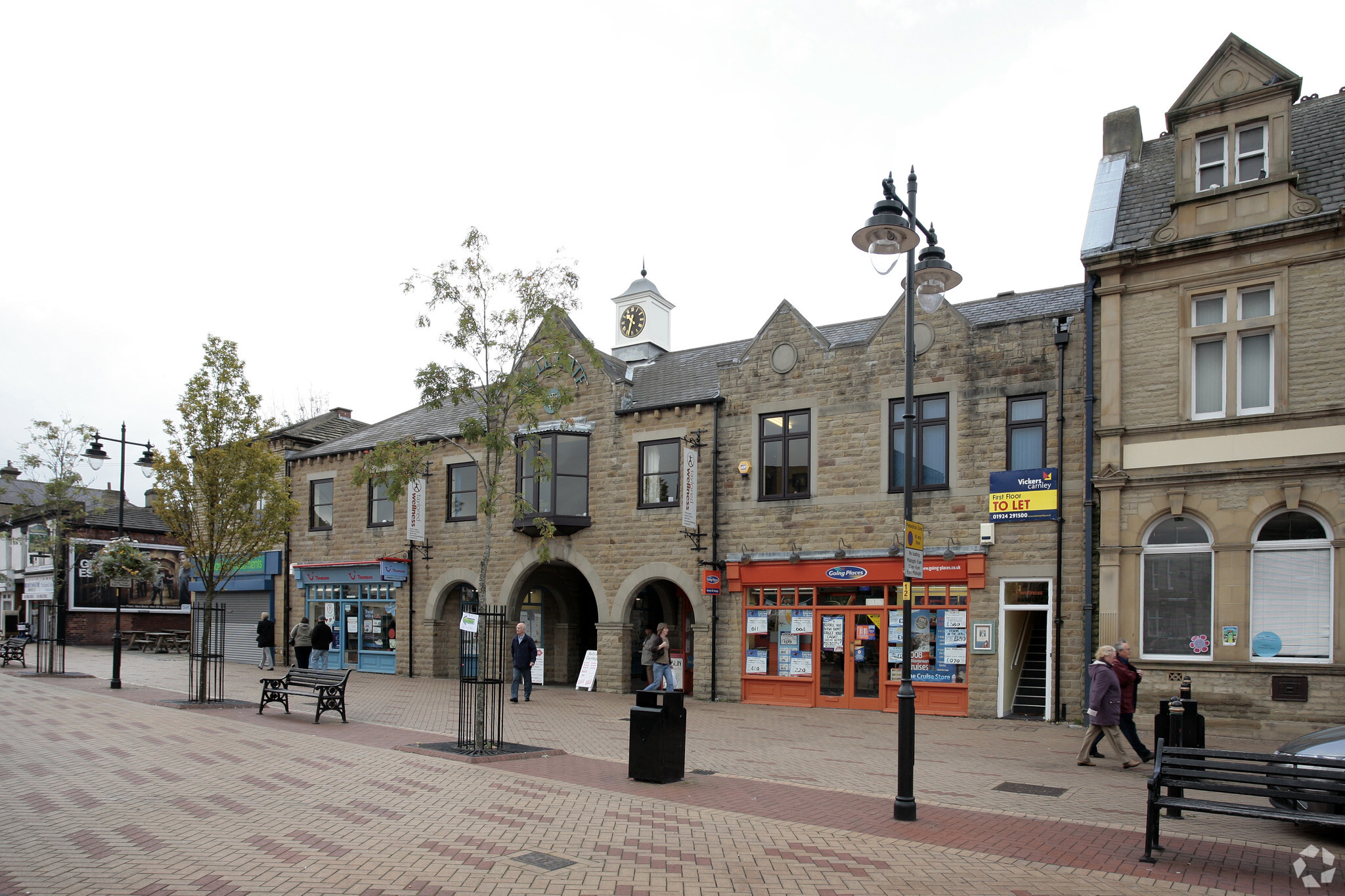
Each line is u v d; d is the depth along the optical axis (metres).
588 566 21.84
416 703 18.12
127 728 13.79
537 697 19.78
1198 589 14.94
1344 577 13.74
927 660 17.48
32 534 26.38
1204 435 15.00
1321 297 14.39
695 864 7.09
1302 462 14.18
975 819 8.85
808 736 14.35
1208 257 15.25
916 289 11.39
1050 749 13.22
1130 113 18.31
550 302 13.48
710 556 20.05
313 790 9.55
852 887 6.64
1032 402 17.05
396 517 25.70
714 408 20.42
